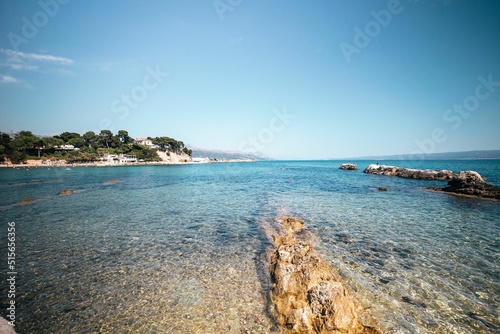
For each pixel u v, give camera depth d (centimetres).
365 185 3862
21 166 10381
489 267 979
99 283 898
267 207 2167
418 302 751
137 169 9594
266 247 1220
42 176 5841
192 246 1250
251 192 3166
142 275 953
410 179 4909
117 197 2772
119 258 1112
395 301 754
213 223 1666
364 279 884
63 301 792
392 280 878
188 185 4062
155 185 4059
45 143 12575
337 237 1342
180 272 973
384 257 1075
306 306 676
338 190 3266
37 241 1336
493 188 2620
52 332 656
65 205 2305
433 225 1569
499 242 1257
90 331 659
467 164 11544
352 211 1975
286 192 3131
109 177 5634
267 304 751
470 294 795
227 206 2236
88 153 13038
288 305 708
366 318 671
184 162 19512
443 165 10725
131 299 797
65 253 1175
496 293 801
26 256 1141
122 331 656
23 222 1706
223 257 1110
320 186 3778
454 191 2958
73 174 6569
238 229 1526
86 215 1906
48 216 1878
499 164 11100
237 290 835
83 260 1095
